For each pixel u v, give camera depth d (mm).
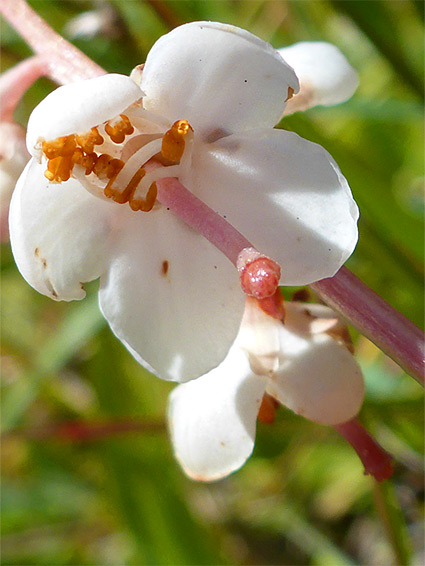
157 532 52
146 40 50
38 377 52
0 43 52
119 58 50
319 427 49
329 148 46
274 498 55
